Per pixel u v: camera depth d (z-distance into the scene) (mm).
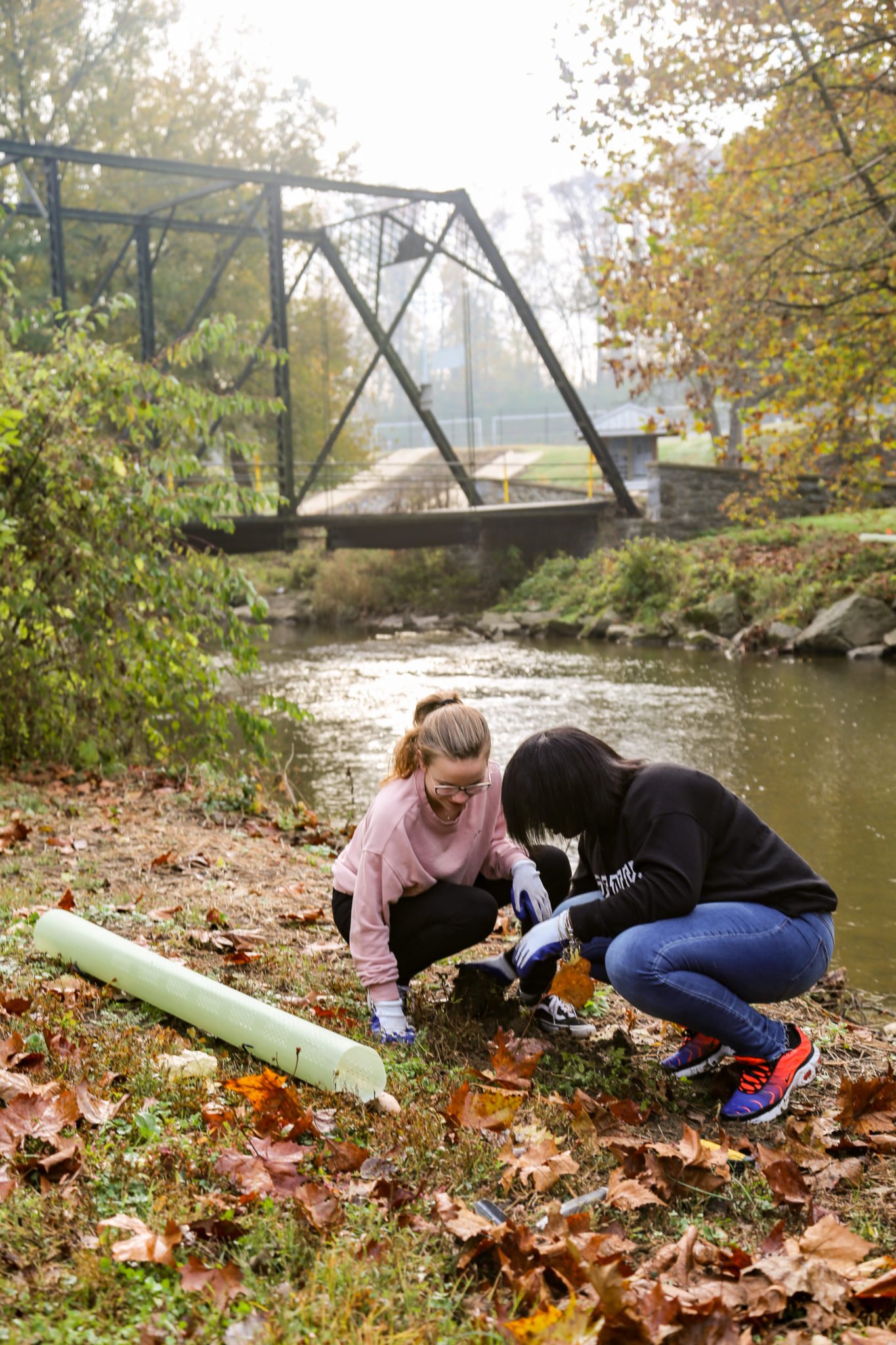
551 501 27016
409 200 21344
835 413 16281
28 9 29734
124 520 7719
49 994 3277
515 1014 3508
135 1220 2100
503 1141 2625
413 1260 2104
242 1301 1932
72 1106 2488
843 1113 2863
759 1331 2029
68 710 7785
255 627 8125
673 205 15797
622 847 3002
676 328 15539
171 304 29703
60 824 5746
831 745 9820
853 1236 2236
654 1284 2064
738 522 24188
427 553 26828
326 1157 2477
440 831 3305
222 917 4242
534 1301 2023
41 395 7168
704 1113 2963
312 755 9914
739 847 2975
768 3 13859
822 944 2949
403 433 74125
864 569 18094
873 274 15133
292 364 31688
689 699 12609
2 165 18172
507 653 18094
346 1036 3090
